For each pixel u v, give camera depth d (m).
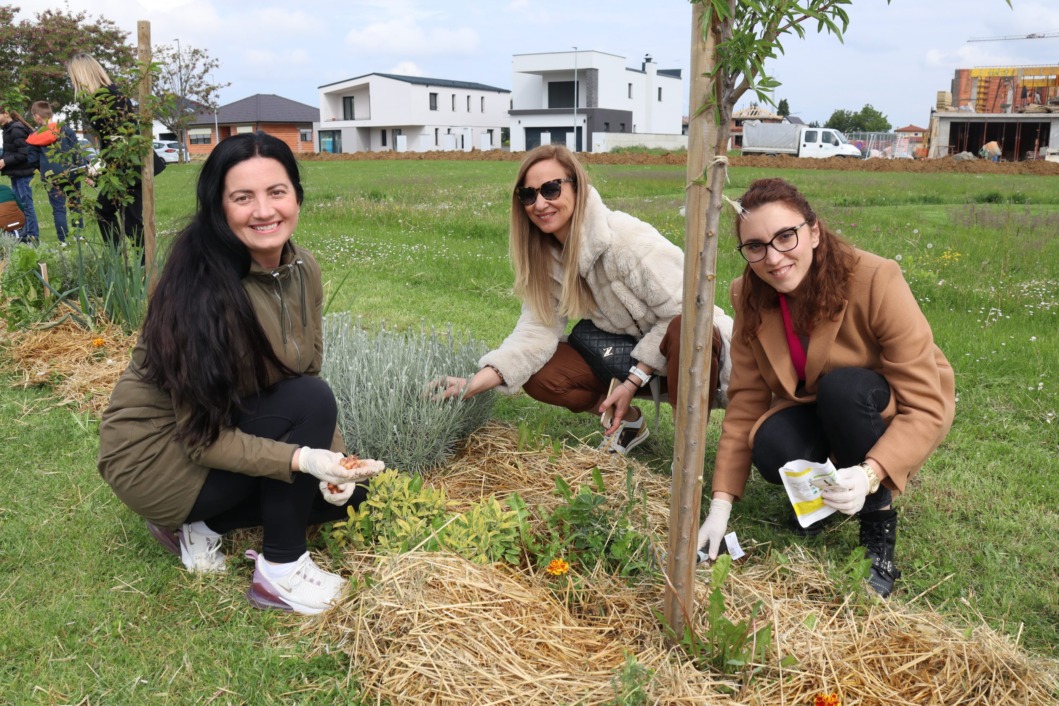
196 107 45.16
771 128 42.22
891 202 16.91
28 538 2.83
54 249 6.69
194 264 2.28
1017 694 2.04
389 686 2.07
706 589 2.42
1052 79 54.94
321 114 66.50
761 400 2.81
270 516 2.43
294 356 2.54
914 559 2.83
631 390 3.35
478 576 2.36
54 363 4.50
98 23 26.94
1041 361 4.91
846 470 2.38
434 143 63.38
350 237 10.23
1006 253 8.54
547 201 3.13
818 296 2.53
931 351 2.54
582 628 2.28
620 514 2.81
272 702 2.10
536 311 3.41
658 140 56.44
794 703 2.00
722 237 9.16
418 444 3.18
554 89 59.44
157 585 2.57
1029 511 3.11
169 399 2.38
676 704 1.98
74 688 2.12
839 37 1.68
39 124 9.19
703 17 1.66
